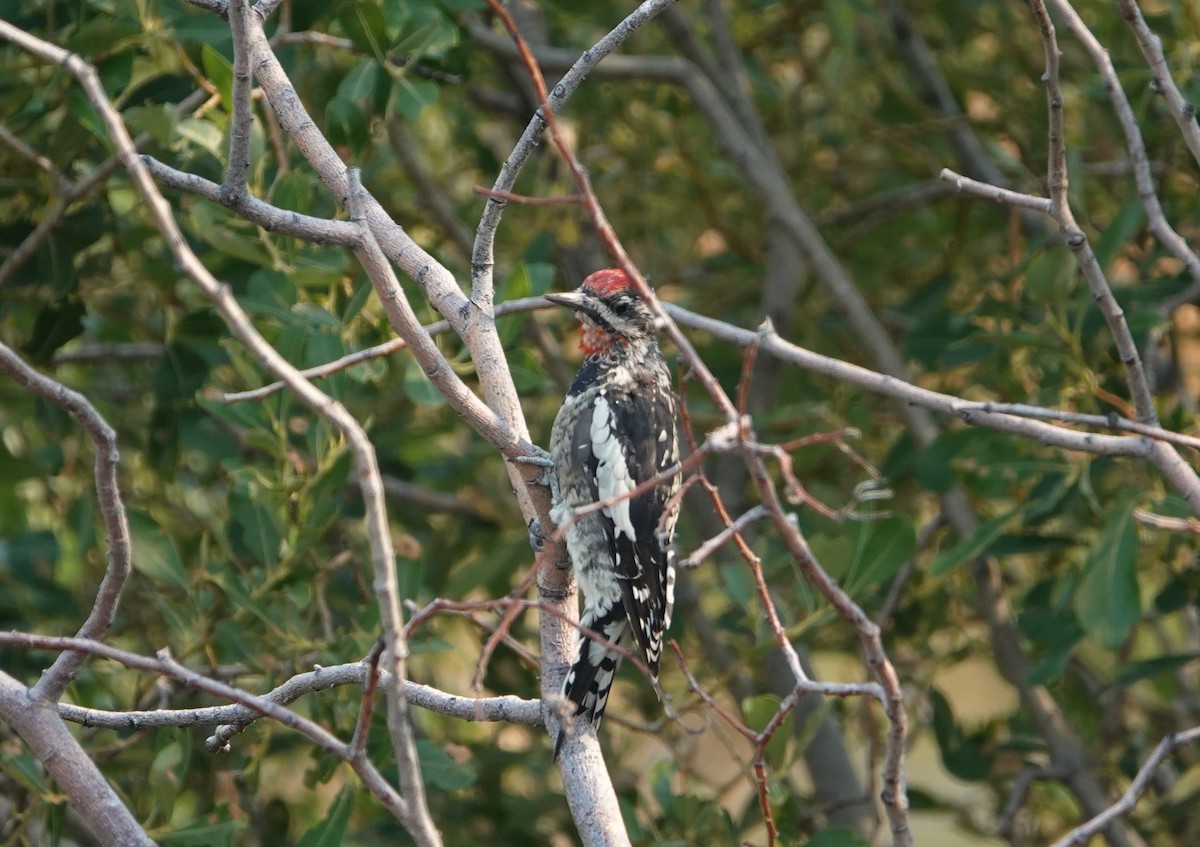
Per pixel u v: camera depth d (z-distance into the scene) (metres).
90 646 5.23
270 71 7.26
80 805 5.87
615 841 6.35
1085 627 8.70
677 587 12.26
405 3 9.48
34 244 9.73
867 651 5.18
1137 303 10.41
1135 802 6.66
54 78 9.11
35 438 12.29
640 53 14.52
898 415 12.30
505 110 13.56
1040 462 9.81
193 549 10.85
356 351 9.62
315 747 9.47
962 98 14.16
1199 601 10.46
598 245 14.05
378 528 4.58
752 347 5.58
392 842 11.25
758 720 9.00
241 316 4.55
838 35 12.23
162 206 4.53
